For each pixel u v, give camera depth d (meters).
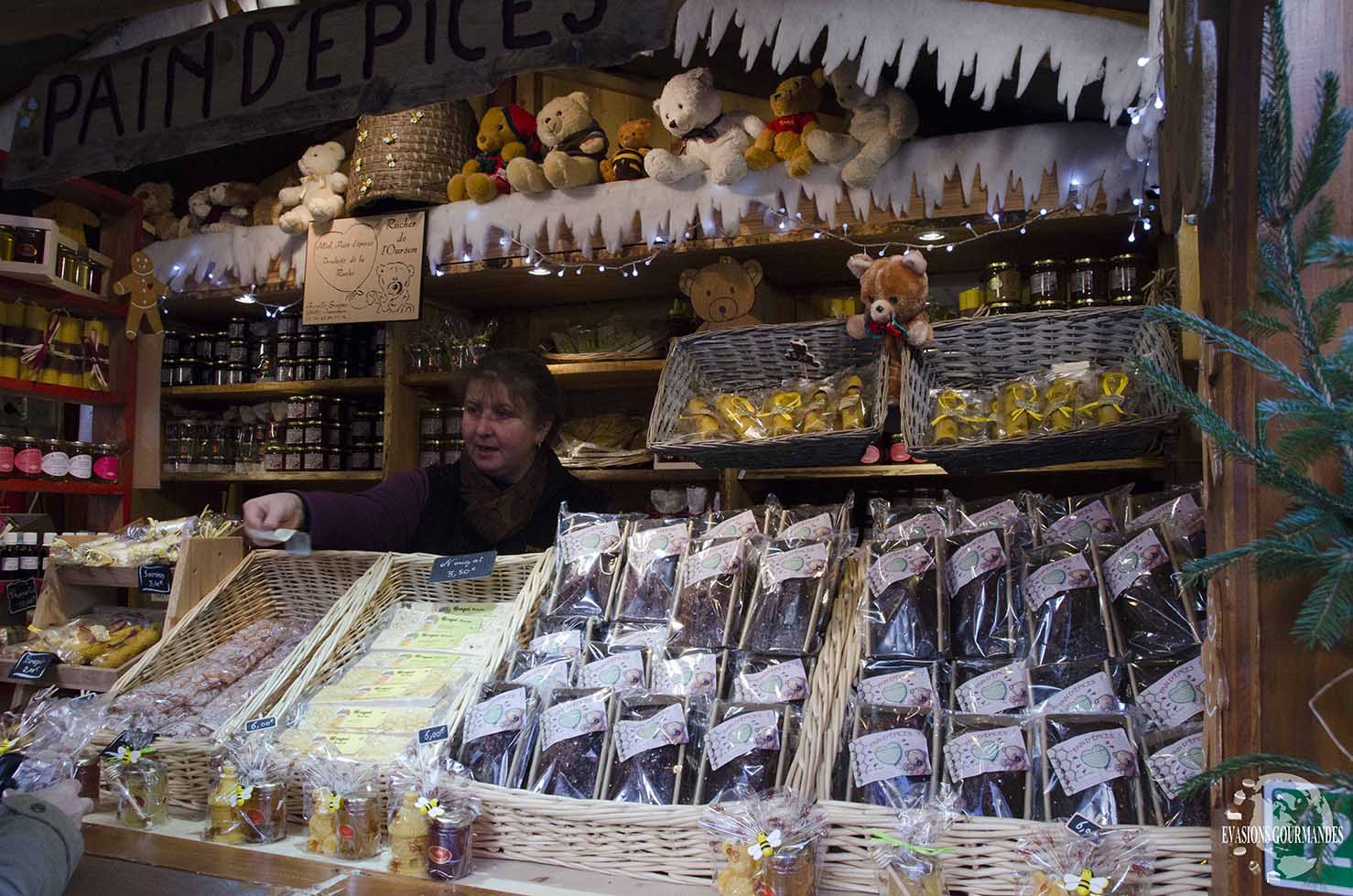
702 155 2.93
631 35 1.30
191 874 1.29
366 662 1.75
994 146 2.63
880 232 2.81
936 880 1.10
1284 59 0.86
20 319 2.93
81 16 1.59
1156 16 1.72
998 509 1.74
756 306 3.22
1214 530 1.11
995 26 2.20
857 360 2.23
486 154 3.33
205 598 2.00
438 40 1.42
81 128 1.68
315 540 2.08
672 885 1.23
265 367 3.88
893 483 3.45
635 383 3.67
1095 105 2.49
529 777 1.39
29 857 1.19
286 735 1.55
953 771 1.26
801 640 1.50
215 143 1.58
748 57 2.46
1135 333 1.99
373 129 3.37
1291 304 0.87
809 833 1.16
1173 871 1.09
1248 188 0.98
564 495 2.41
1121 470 3.07
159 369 3.20
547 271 3.28
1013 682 1.40
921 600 1.50
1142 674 1.36
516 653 1.64
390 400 3.59
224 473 3.91
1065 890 1.05
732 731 1.33
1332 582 0.77
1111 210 2.55
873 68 2.33
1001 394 2.04
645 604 1.66
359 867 1.31
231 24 1.57
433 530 2.36
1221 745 1.04
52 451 2.97
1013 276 2.88
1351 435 0.80
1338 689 0.93
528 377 2.36
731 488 3.22
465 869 1.28
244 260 3.68
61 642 2.15
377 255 3.41
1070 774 1.21
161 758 1.54
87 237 3.34
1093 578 1.48
